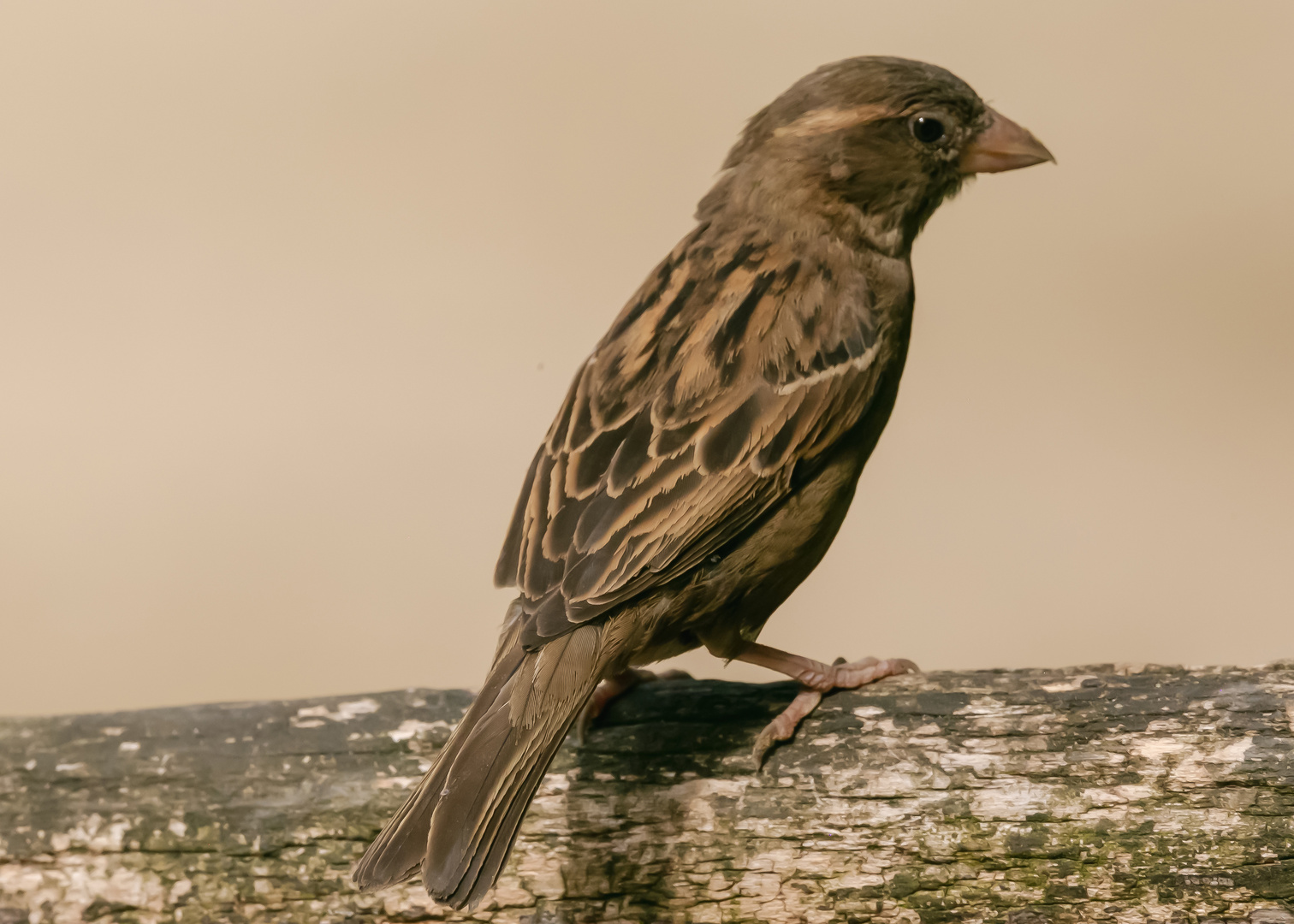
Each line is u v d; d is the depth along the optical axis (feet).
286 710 11.32
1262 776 11.24
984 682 11.28
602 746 11.29
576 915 11.28
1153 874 11.25
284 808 11.30
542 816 11.28
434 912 11.28
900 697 11.28
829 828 11.27
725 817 11.27
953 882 11.26
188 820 11.30
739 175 11.41
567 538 11.27
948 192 11.41
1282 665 11.27
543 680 11.25
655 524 11.27
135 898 11.30
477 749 11.23
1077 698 11.27
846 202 11.39
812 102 11.39
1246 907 11.24
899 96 11.38
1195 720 11.25
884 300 11.38
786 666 11.30
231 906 11.29
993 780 11.26
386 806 11.29
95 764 11.31
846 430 11.34
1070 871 11.25
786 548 11.32
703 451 11.29
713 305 11.34
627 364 11.32
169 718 11.32
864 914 11.27
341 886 11.29
